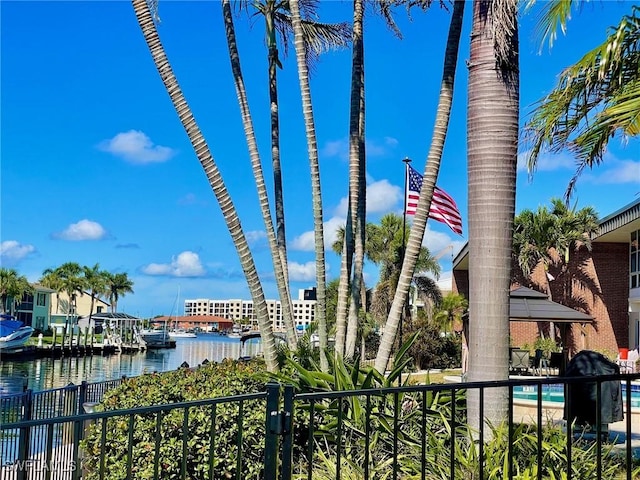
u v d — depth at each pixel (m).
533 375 22.55
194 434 6.03
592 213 30.61
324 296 8.34
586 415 7.48
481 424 3.59
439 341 30.77
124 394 7.07
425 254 33.91
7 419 9.37
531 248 31.48
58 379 45.62
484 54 6.36
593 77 6.85
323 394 3.46
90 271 95.88
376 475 5.04
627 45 6.60
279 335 13.01
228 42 9.70
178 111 7.69
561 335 28.44
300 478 5.01
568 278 31.30
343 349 8.45
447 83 7.43
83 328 85.56
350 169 9.48
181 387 6.95
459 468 4.82
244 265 7.88
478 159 6.31
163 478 6.01
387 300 33.81
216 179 7.79
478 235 6.24
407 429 6.09
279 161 11.17
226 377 7.53
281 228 10.88
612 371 7.61
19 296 76.38
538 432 3.56
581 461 5.00
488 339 6.09
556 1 6.05
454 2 7.50
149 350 89.06
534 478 4.49
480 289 6.19
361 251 9.18
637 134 5.88
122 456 6.10
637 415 11.14
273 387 3.34
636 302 27.67
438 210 16.08
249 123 9.37
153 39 7.64
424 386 3.57
